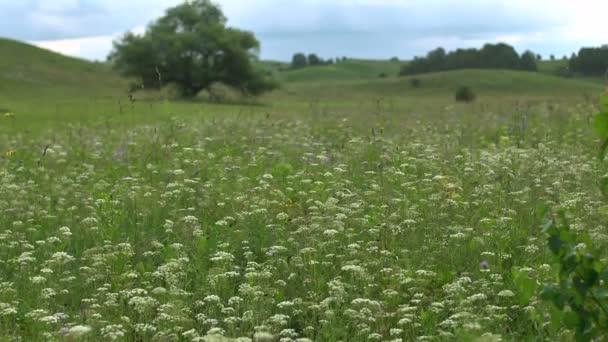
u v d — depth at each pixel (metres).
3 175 14.80
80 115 36.38
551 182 12.27
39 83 100.94
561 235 5.75
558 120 21.73
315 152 16.64
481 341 5.77
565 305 5.89
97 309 7.61
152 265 9.04
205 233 10.31
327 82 170.00
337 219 9.99
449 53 189.62
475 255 8.95
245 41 108.00
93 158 17.12
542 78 141.62
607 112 6.19
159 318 7.04
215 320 7.15
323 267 8.62
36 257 9.46
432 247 9.23
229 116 26.30
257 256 9.55
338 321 7.39
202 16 111.81
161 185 13.31
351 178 13.62
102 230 10.15
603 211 8.01
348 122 23.16
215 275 8.23
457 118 25.08
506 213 10.26
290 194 12.07
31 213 11.32
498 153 14.64
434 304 7.32
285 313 7.85
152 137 18.61
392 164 14.55
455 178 12.32
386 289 7.96
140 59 106.31
